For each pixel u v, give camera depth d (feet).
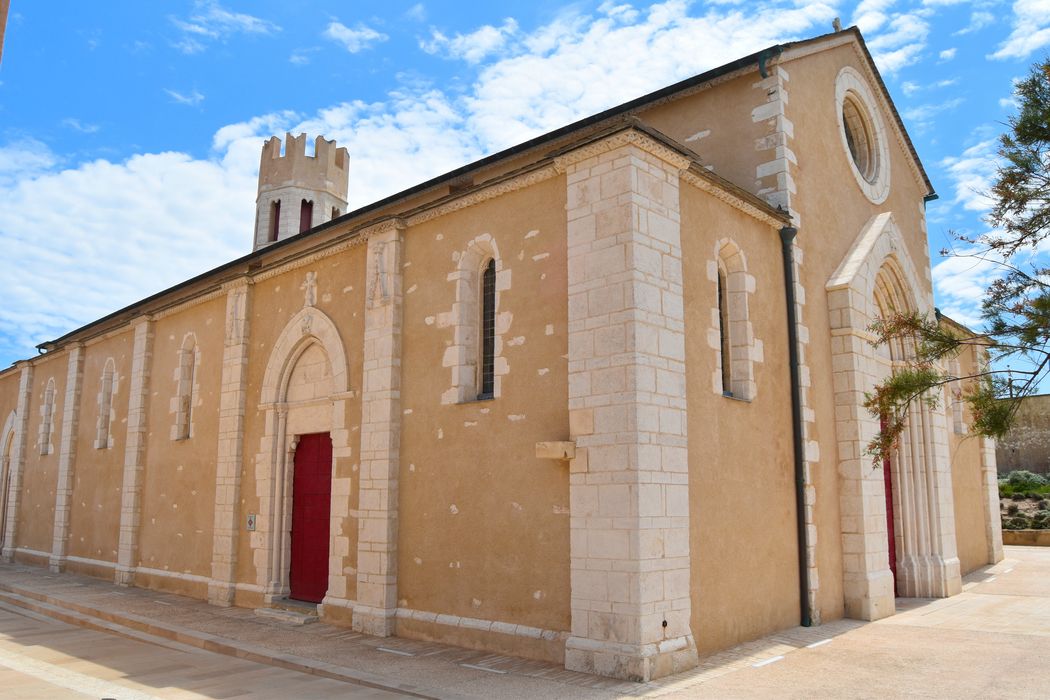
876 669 29.19
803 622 36.91
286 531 47.06
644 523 28.35
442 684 27.84
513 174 35.09
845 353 41.88
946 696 25.63
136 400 62.18
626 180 30.78
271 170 99.76
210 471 52.80
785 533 36.81
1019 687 26.66
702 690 26.17
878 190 51.44
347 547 40.96
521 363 33.99
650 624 27.94
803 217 41.57
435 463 37.24
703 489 31.99
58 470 75.10
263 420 49.06
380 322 40.83
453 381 37.06
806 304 40.86
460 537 35.40
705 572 31.37
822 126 45.37
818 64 45.98
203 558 51.88
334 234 54.54
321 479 45.93
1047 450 121.60
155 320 63.00
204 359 55.62
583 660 28.73
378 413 39.91
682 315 32.14
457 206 38.24
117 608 47.55
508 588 32.96
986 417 23.89
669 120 44.75
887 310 50.47
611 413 29.66
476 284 38.22
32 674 31.12
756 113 41.47
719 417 33.60
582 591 29.45
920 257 58.49
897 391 26.63
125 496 61.05
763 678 27.81
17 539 82.58
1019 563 66.13
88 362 73.51
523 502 32.91
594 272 31.27
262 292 51.55
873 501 41.24
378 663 31.55
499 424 34.47
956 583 49.62
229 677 30.45
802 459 38.19
